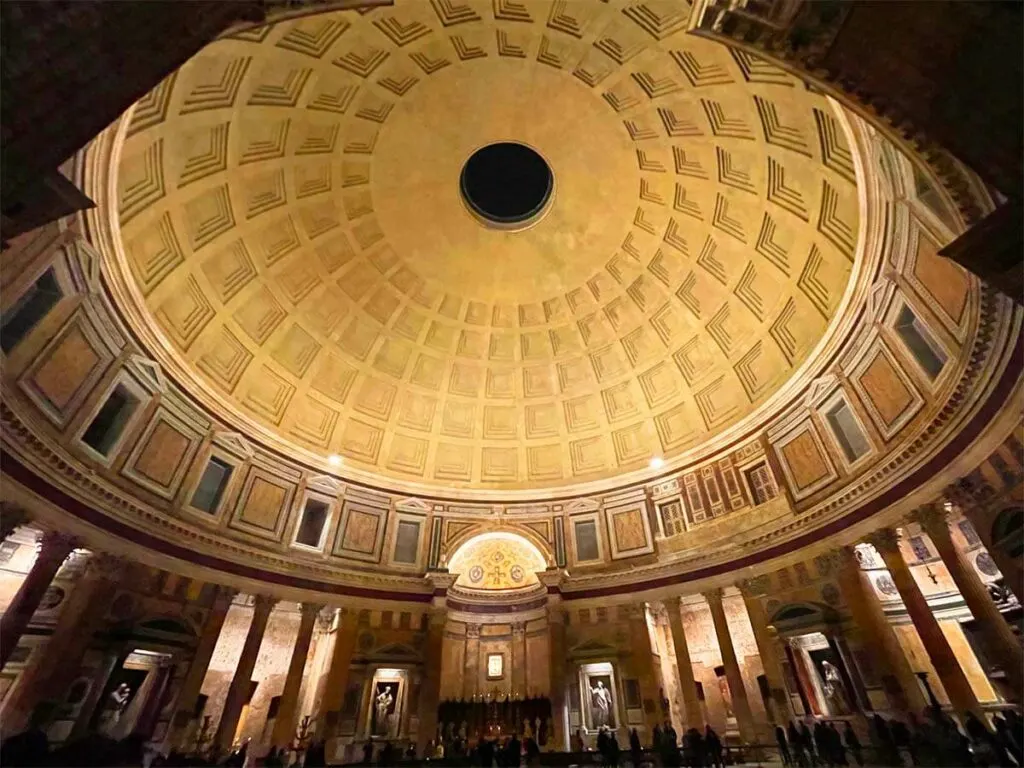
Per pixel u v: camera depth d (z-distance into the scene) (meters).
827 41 7.28
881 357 17.11
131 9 6.32
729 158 20.16
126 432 18.14
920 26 6.57
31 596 14.34
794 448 20.97
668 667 23.31
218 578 20.06
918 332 15.54
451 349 28.81
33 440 14.47
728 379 24.84
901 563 16.20
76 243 15.13
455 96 21.44
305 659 21.25
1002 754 11.48
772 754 17.66
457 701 23.22
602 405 28.77
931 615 15.30
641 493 25.94
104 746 13.50
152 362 19.19
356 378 27.31
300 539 23.88
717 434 24.69
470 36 19.19
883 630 16.61
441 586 24.59
